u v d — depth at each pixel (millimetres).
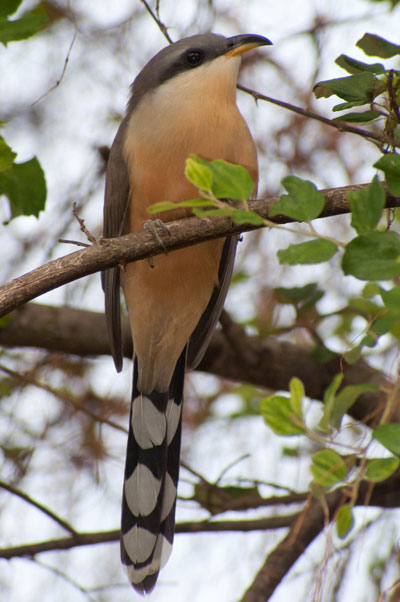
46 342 9617
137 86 8805
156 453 8344
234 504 8539
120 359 8820
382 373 9195
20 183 7348
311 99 10375
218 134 7895
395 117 5719
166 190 7863
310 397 9578
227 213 4309
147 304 8625
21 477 9422
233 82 8281
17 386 9867
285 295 8805
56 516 8461
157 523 7914
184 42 8516
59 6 10312
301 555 7867
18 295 5473
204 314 8977
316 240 4258
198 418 10570
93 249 5699
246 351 9484
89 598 8398
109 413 10023
